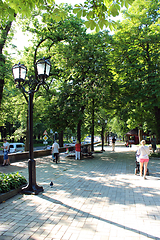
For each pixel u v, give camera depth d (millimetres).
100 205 5840
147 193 6988
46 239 3943
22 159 17500
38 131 58031
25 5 4504
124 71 17969
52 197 6617
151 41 17141
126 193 7020
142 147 9398
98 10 4375
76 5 4387
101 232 4219
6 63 17625
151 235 4078
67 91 17078
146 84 16547
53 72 20984
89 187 7867
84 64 16344
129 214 5156
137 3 18953
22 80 7457
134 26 18141
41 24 20906
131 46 18141
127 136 48531
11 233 4172
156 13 19141
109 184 8328
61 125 17156
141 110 18656
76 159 17484
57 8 4859
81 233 4180
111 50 19000
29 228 4398
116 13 4246
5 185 6625
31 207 5688
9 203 6035
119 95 18719
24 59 23422
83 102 16219
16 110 29359
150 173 10602
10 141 59656
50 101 20234
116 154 22203
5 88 23719
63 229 4355
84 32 19031
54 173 10977
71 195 6832
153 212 5273
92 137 25438
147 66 17828
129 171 11406
